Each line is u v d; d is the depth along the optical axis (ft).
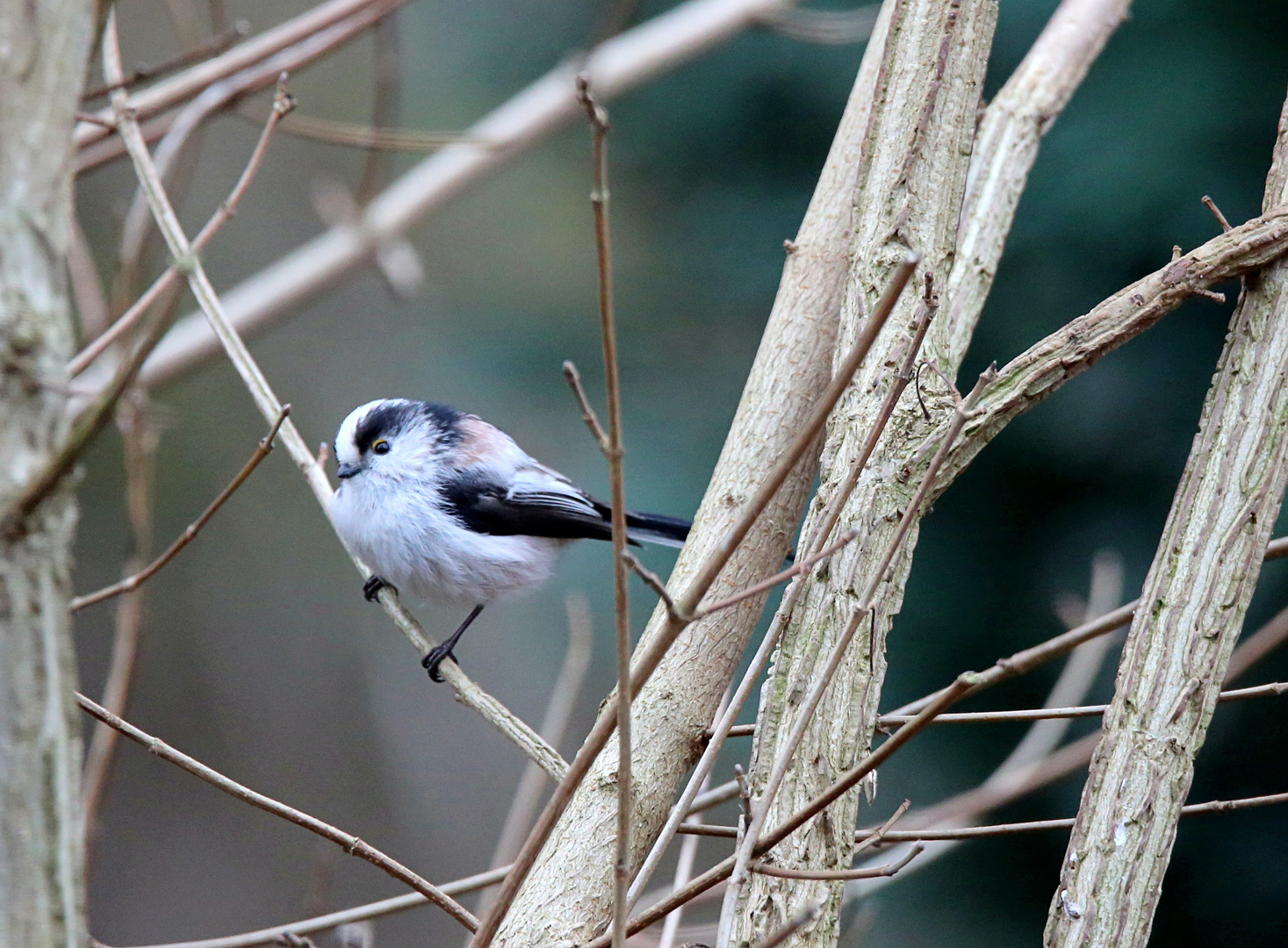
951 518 35.86
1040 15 34.73
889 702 35.63
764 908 14.29
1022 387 15.72
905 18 17.21
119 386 9.32
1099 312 15.87
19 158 9.69
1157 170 32.32
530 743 19.71
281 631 63.52
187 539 19.12
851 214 19.47
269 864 59.88
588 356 42.24
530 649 63.52
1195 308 33.04
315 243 42.68
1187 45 32.78
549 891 16.42
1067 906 14.33
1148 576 15.42
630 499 39.32
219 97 29.68
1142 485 33.83
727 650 17.94
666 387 40.88
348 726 63.52
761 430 19.11
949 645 35.29
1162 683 14.70
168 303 11.21
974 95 17.01
